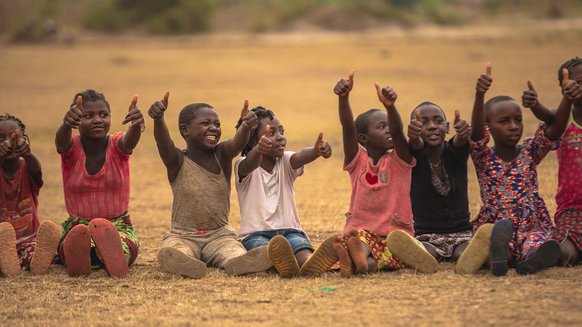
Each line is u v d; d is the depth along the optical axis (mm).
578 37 82312
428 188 12781
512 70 53250
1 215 13273
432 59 65688
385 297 10492
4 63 67562
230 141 12945
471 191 19062
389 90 11906
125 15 121500
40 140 31344
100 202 13219
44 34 101438
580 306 9820
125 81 54312
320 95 45344
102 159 13211
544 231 12375
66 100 44094
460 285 10953
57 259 13359
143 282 11867
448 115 33688
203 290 11242
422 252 11672
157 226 17188
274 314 9938
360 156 12680
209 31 123625
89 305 10672
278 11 131125
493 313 9633
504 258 11359
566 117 12172
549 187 18859
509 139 12430
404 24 124562
